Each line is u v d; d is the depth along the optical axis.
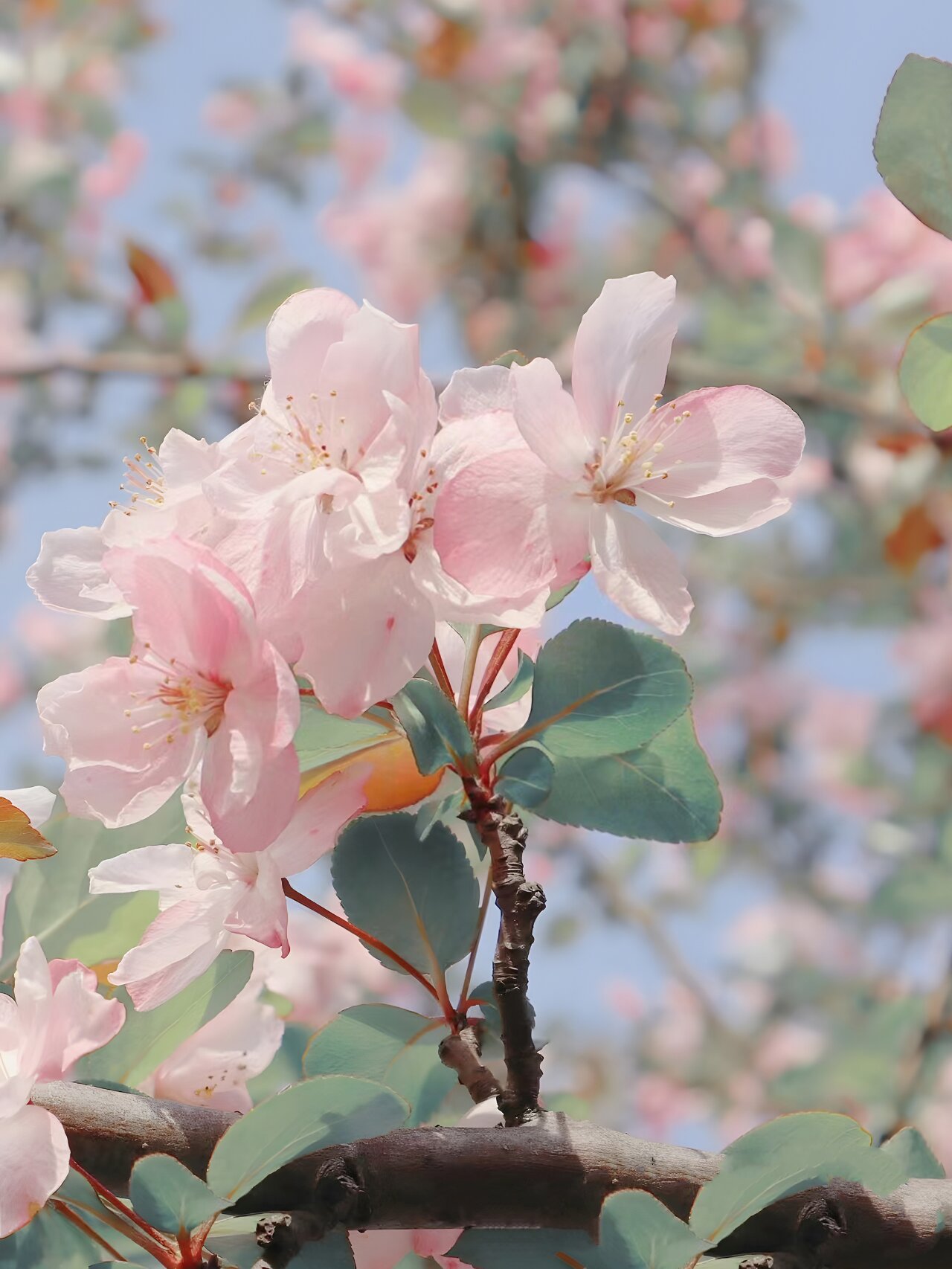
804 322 1.47
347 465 0.56
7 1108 0.54
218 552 0.56
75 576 0.56
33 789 0.56
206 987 0.58
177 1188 0.54
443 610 0.55
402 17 1.93
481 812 0.57
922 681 1.66
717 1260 0.55
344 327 0.56
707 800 0.58
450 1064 0.59
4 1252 0.55
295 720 0.54
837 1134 0.54
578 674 0.57
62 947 0.59
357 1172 0.55
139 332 1.32
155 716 0.56
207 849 0.57
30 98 1.93
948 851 1.10
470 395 0.56
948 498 1.52
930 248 1.49
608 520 0.56
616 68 1.89
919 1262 0.55
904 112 0.56
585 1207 0.55
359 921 0.60
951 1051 1.00
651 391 0.56
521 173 1.91
